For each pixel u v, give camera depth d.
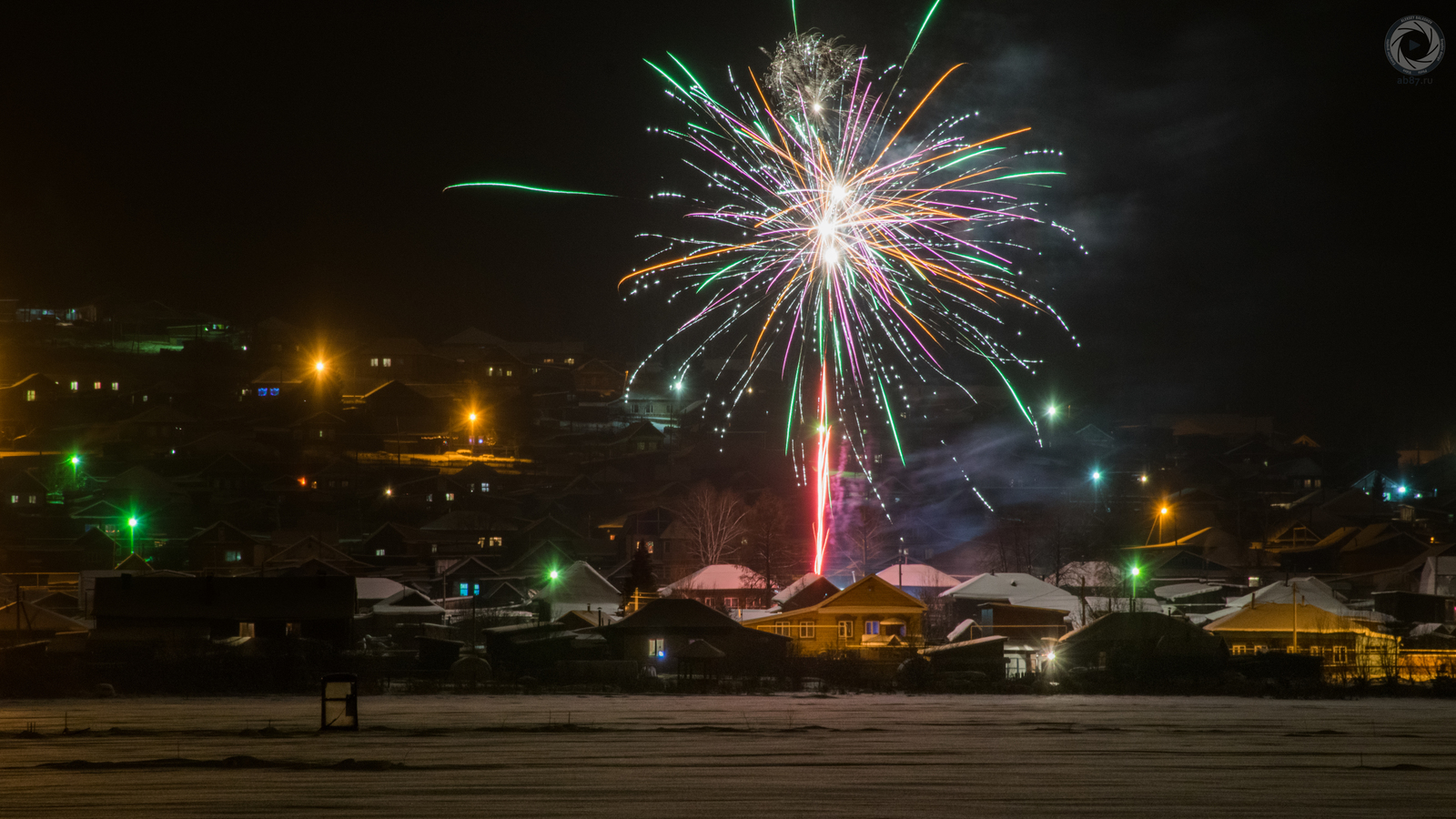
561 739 21.86
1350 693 35.16
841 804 14.64
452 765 17.94
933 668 38.50
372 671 38.91
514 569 77.31
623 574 77.44
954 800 14.99
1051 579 66.81
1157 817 13.95
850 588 55.19
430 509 88.69
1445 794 15.77
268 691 34.47
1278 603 47.59
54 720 25.84
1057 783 16.55
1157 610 56.75
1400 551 76.62
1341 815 14.14
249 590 44.66
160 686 34.09
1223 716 27.95
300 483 90.62
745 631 45.97
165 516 81.69
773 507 79.00
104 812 13.96
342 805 14.36
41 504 83.44
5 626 45.59
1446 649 43.72
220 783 16.11
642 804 14.55
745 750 20.11
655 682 36.78
